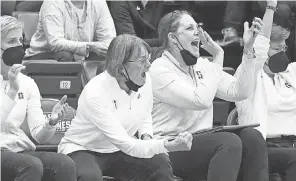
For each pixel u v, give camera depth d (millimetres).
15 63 9773
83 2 13602
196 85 10359
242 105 10945
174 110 10289
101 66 11922
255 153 9906
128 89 9430
